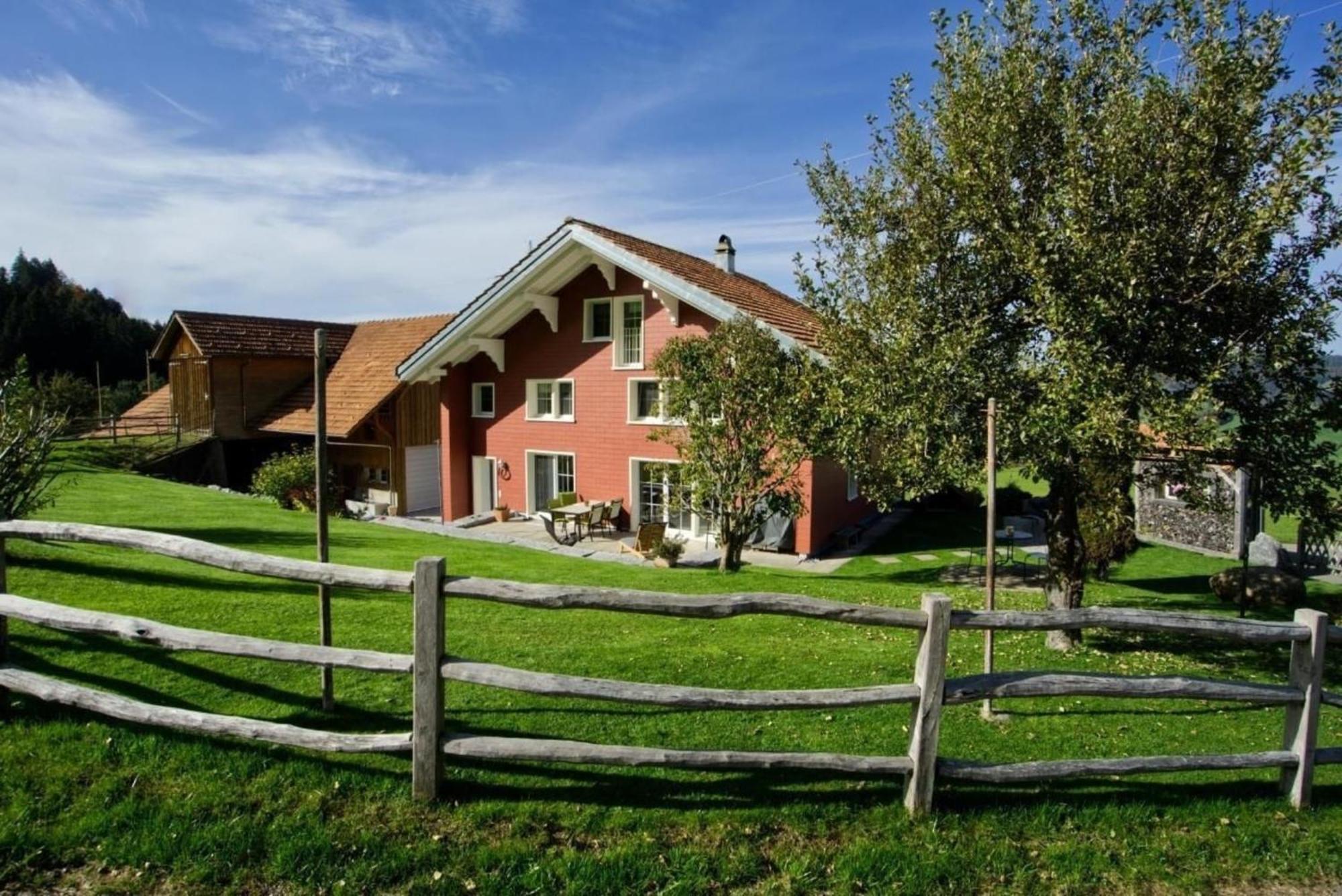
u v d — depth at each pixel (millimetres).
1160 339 6223
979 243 6836
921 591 10562
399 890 3291
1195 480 6695
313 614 6852
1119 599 11109
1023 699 5840
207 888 3271
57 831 3500
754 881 3496
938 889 3494
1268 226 5574
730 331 12945
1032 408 6230
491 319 19688
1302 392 6473
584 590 3828
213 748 4168
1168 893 3557
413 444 25359
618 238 17875
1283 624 4258
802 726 5000
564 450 19969
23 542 7992
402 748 3863
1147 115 6090
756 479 12992
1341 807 4297
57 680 4418
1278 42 5801
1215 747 5055
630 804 3982
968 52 6996
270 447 28672
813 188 8289
